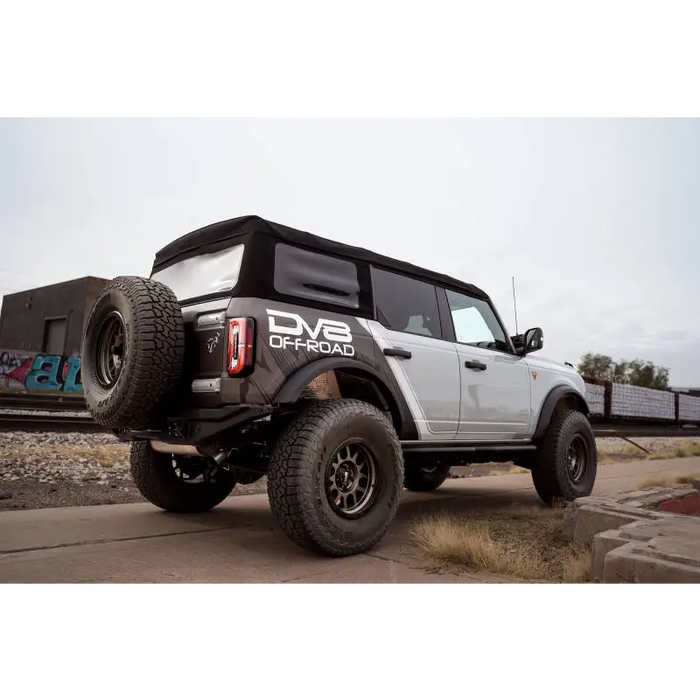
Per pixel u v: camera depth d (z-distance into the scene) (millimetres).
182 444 3408
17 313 34312
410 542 3768
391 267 4391
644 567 2332
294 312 3484
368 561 3213
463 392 4629
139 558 3131
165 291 3447
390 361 4012
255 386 3188
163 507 4551
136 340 3240
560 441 5449
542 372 5656
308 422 3229
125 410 3307
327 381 4082
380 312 4141
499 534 4043
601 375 78312
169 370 3295
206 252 3777
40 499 5109
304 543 3168
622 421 30703
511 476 8969
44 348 31828
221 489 4762
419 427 4219
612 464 11227
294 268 3611
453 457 4879
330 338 3623
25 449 7785
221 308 3373
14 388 25172
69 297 30766
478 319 5207
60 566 2914
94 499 5277
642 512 3420
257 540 3686
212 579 2760
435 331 4641
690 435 31859
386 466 3549
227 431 3447
